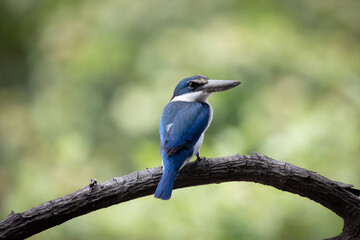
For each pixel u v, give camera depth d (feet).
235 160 18.79
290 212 26.94
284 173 18.44
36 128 44.16
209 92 24.04
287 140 29.68
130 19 46.55
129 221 27.58
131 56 45.73
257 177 18.74
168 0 46.96
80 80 45.21
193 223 26.63
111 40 46.01
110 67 45.42
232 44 42.60
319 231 26.68
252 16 45.42
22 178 32.71
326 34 47.62
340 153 29.27
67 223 29.01
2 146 43.06
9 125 44.75
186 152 21.48
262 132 33.32
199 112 22.86
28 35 51.52
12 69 51.01
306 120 30.91
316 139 29.25
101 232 28.60
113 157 43.96
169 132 21.80
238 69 41.88
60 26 47.42
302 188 18.51
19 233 17.12
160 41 44.60
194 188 27.68
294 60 43.39
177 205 27.04
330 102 36.60
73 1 49.52
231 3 46.96
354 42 48.06
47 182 32.27
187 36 43.93
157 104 41.96
